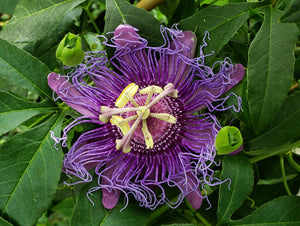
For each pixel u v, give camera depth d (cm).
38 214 16
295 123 17
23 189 16
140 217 17
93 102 17
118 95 18
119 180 17
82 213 17
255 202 22
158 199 19
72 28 23
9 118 17
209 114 18
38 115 18
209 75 18
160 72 18
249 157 21
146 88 18
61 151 17
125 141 17
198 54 18
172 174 18
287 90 15
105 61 18
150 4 21
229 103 17
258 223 17
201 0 22
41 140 17
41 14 19
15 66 17
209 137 18
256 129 15
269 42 16
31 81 17
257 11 17
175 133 19
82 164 17
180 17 21
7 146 16
